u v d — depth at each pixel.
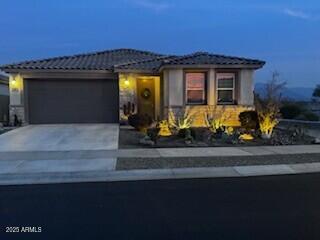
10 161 11.72
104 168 10.74
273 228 5.92
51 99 23.47
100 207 7.16
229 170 10.66
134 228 5.98
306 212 6.75
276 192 8.23
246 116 18.31
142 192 8.33
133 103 22.91
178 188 8.69
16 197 7.95
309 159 12.13
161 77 22.80
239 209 6.96
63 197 7.93
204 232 5.77
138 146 14.62
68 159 12.02
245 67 20.77
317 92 51.28
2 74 26.58
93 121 23.78
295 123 21.88
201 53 22.42
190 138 15.76
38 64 23.47
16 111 22.69
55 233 5.79
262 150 13.81
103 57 27.12
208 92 20.81
